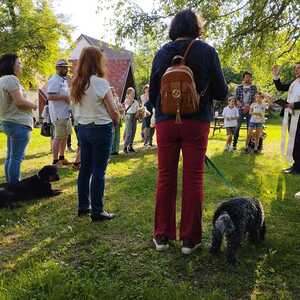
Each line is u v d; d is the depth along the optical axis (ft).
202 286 11.33
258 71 46.44
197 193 12.98
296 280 11.72
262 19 42.09
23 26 88.12
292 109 26.16
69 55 97.76
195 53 12.37
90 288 10.77
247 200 13.08
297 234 15.15
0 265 12.67
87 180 16.88
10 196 18.80
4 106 18.69
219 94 12.88
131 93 35.81
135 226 15.75
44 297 10.40
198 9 42.93
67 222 16.47
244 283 11.50
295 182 23.80
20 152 19.42
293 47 44.57
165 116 12.87
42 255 13.34
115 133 34.14
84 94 15.16
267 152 37.88
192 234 13.12
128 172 26.43
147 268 12.32
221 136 59.26
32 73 94.07
